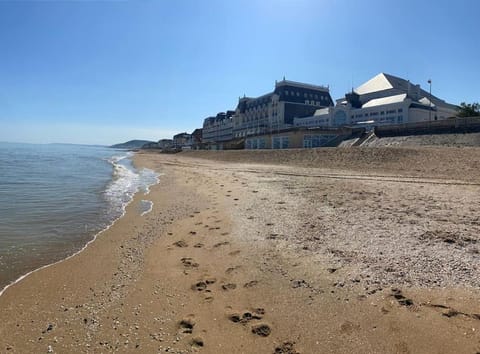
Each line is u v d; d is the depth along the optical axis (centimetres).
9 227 1100
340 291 561
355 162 3097
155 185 2336
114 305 570
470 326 443
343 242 788
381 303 514
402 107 6738
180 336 470
